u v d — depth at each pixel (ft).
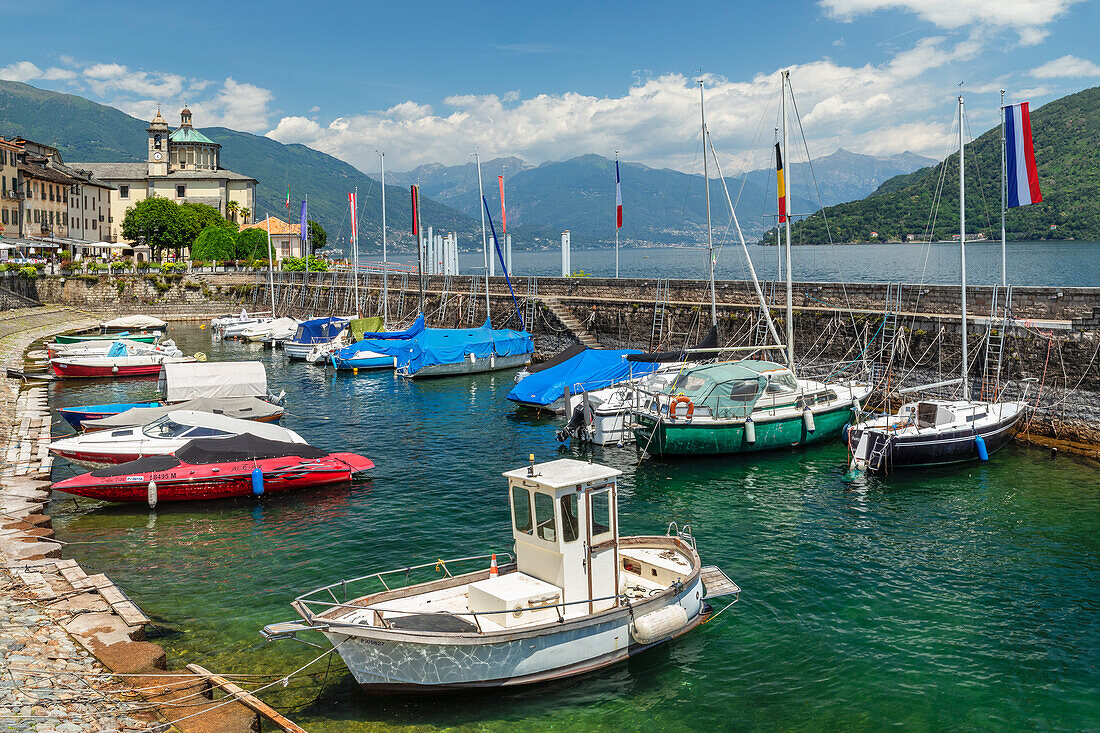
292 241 457.27
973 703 49.88
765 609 62.69
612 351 148.46
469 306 232.32
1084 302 110.63
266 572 70.59
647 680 52.37
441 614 51.67
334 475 96.63
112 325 249.75
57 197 390.01
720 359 138.72
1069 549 74.18
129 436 101.14
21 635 52.16
